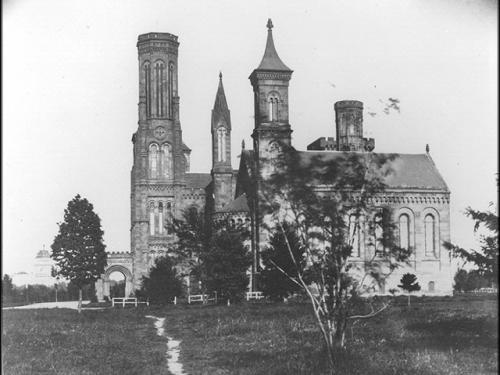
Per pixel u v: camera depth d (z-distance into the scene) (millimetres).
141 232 115000
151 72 119438
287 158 34656
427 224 106125
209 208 121250
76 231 80312
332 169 34188
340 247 33281
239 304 71375
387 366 29734
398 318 46969
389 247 34562
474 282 103812
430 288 104125
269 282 65625
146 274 114312
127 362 34125
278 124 101312
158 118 118812
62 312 70938
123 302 83562
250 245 93875
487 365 29641
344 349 31828
